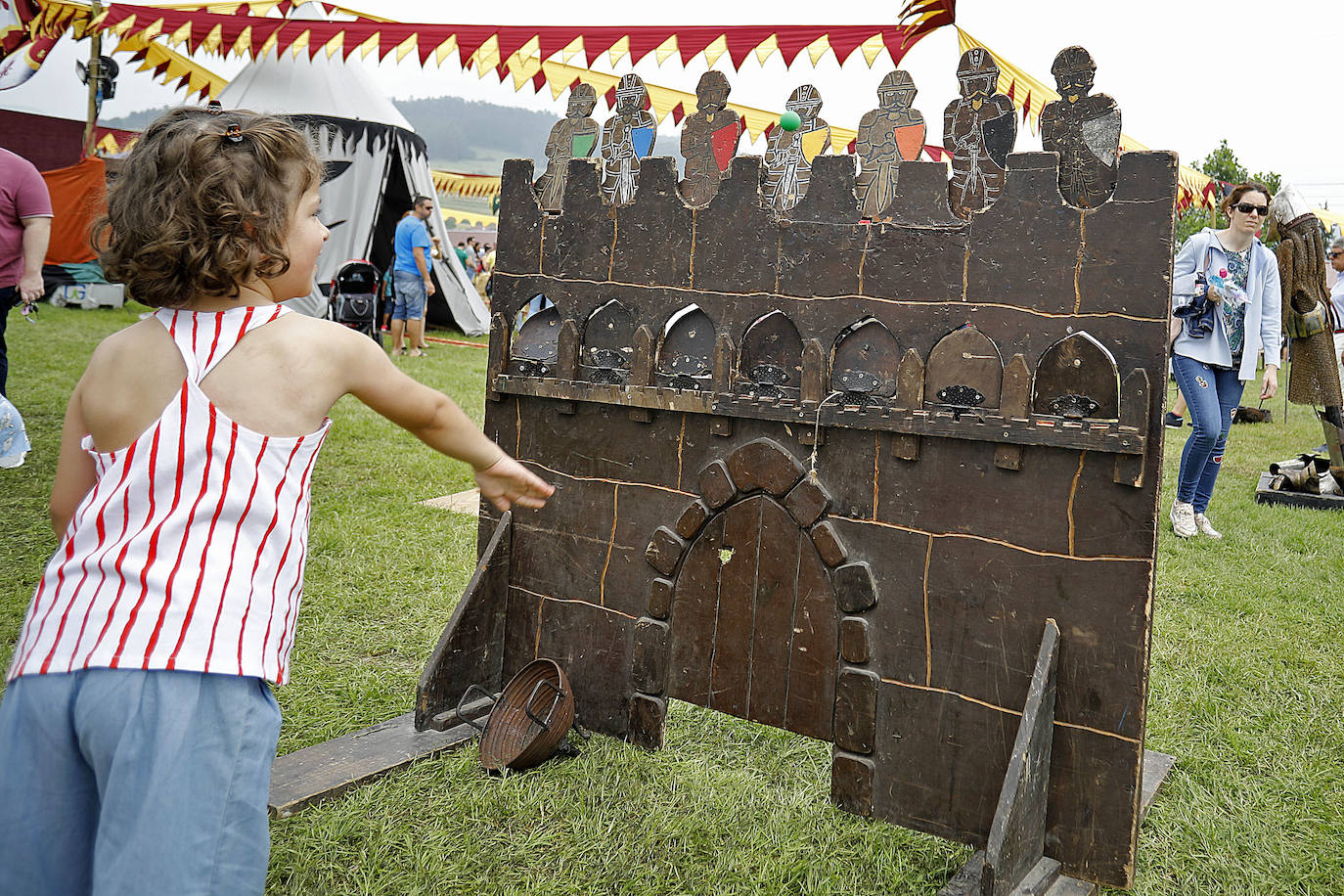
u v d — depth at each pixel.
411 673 3.16
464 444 1.70
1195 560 4.54
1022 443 2.04
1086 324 1.97
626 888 2.12
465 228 35.50
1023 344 2.04
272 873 2.10
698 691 2.58
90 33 6.61
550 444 2.80
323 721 2.81
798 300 2.31
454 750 2.66
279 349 1.45
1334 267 7.71
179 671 1.30
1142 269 1.91
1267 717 2.95
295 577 1.47
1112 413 1.96
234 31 5.77
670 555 2.57
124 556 1.33
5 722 1.32
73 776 1.33
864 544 2.28
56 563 1.38
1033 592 2.08
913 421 2.15
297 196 1.49
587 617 2.77
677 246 2.49
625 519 2.67
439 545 4.41
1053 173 1.99
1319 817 2.44
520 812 2.38
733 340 2.41
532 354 2.82
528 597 2.88
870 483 2.26
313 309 12.83
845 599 2.29
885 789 2.29
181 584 1.32
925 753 2.23
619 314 2.64
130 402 1.41
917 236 2.15
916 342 2.16
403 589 3.85
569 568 2.79
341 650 3.31
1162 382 1.91
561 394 2.70
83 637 1.30
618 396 2.59
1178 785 2.57
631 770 2.57
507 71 5.73
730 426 2.45
